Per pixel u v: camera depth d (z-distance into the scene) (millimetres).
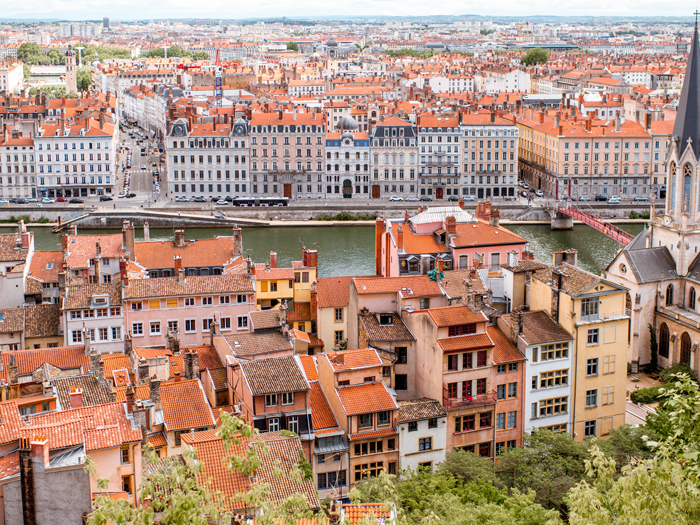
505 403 148375
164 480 70625
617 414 159500
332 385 138500
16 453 89000
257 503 71250
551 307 157875
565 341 151875
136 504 92438
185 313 190000
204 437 111250
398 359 154625
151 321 188375
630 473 75562
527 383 150000
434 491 117438
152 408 124812
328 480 134500
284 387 132375
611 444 137500
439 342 143625
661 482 74062
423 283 164250
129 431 97500
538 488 125562
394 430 137000
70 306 183750
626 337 157375
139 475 97125
